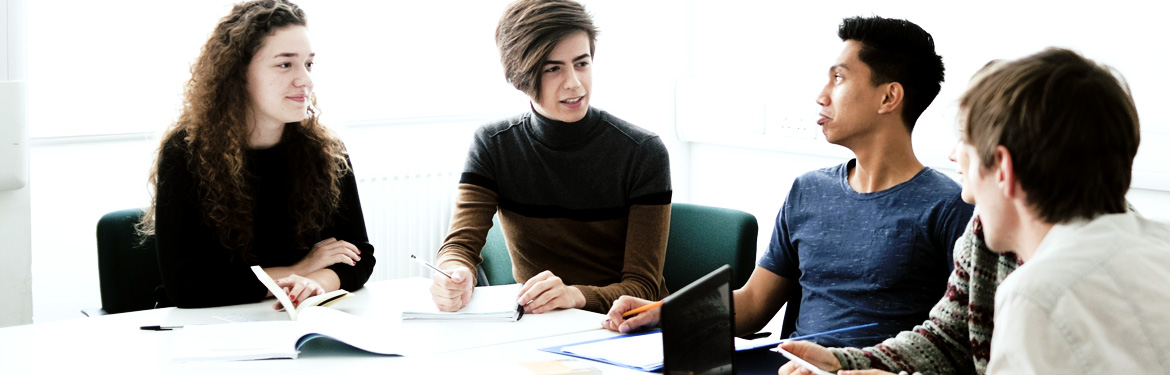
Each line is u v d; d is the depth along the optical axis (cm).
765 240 358
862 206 192
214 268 208
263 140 224
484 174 244
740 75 361
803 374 151
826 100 193
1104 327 111
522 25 229
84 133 311
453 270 211
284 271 213
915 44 187
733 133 356
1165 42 248
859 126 189
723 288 133
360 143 364
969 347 162
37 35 305
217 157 213
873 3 315
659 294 230
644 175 234
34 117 306
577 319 191
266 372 154
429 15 380
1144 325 110
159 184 212
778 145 339
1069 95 116
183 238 209
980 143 123
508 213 246
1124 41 257
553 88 229
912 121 190
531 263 243
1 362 159
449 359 160
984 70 127
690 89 371
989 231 128
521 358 163
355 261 224
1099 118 116
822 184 203
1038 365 112
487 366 152
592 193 239
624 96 400
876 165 192
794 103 330
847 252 192
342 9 357
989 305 151
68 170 311
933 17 300
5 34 249
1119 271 112
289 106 215
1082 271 113
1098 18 261
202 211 213
